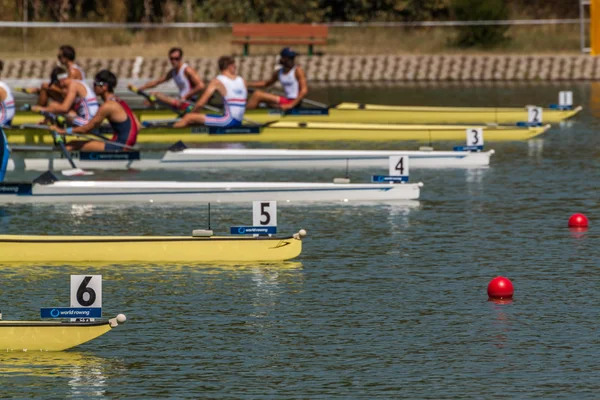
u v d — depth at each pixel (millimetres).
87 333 39656
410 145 92000
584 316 43719
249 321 43312
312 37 151500
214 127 91000
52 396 35844
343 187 66812
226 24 155750
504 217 61938
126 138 79688
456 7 160125
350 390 36312
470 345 40500
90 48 159375
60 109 82125
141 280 48875
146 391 36250
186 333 41875
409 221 61000
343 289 47594
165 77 100250
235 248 52094
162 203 66250
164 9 171250
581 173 76062
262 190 66625
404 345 40531
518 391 36188
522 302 45656
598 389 36312
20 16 169500
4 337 39688
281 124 93438
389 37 166000
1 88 82688
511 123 103938
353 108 104000
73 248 52000
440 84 144750
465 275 49812
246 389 36406
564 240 56438
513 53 156875
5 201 66250
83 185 66000
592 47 150750
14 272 50156
